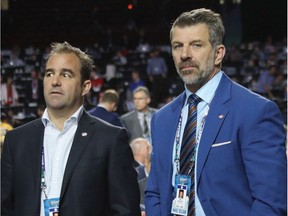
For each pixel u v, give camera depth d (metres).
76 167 3.60
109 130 3.72
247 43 26.59
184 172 3.48
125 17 30.05
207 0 27.47
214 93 3.56
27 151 3.70
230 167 3.40
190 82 3.47
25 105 16.67
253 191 3.35
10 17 29.16
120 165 3.66
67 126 3.69
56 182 3.60
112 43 27.67
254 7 29.06
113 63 23.09
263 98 3.48
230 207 3.37
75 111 3.71
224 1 27.14
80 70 3.70
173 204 3.48
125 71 22.00
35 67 22.58
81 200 3.55
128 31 28.19
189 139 3.51
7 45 28.92
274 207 3.28
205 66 3.46
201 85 3.56
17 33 29.42
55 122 3.71
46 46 29.12
